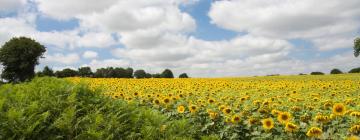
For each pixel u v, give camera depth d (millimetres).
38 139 7586
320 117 9820
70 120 7953
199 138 10211
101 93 10836
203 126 11211
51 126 7852
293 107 12227
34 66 81625
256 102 13562
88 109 9227
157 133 8461
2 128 7508
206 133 10875
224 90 22703
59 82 11438
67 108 8633
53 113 8664
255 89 23703
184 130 9102
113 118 8438
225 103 14320
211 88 24078
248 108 12938
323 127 9805
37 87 10570
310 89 24062
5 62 78938
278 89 24141
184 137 8688
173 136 8414
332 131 9203
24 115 8211
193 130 10172
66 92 9992
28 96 9492
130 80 36812
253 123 10430
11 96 9398
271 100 15008
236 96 17922
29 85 10938
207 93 20422
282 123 10039
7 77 79500
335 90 22859
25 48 79125
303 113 12023
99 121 8055
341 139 8719
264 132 10125
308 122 10492
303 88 24797
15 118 7633
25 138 7469
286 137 9422
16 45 79125
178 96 15852
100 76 69625
